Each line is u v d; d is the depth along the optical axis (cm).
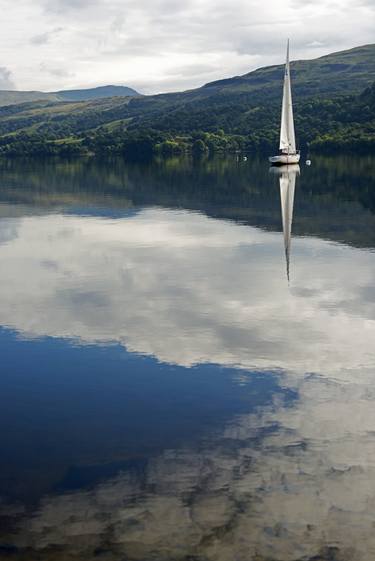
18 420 1722
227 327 2506
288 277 3375
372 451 1486
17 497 1345
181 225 5475
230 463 1454
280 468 1425
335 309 2733
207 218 5906
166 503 1305
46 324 2588
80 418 1720
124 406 1791
